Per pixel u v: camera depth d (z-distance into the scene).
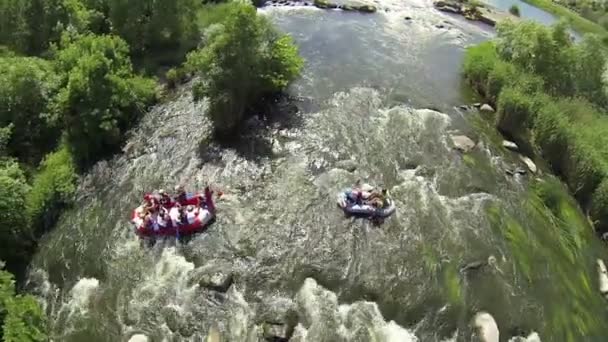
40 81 41.28
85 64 41.62
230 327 28.55
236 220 35.12
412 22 65.00
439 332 28.81
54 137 41.69
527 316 30.20
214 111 42.62
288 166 39.69
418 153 41.22
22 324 26.17
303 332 28.27
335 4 66.75
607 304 32.47
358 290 30.69
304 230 34.34
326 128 43.56
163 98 47.19
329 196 36.88
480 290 31.16
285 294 30.36
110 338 28.36
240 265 32.03
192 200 35.94
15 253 32.97
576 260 34.66
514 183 39.50
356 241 33.66
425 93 49.28
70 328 28.94
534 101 43.97
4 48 46.59
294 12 64.38
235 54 42.16
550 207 38.25
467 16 68.56
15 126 40.12
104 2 52.66
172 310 29.55
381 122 44.41
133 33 51.69
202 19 56.53
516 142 44.09
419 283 31.22
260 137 42.72
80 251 33.50
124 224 35.12
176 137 42.66
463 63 53.38
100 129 40.69
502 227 35.44
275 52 44.75
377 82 50.31
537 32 49.41
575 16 78.19
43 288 31.39
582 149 40.16
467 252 33.34
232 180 38.59
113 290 30.94
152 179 38.78
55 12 47.44
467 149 42.06
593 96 48.22
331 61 53.41
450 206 36.62
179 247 33.38
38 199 35.56
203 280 30.81
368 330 28.55
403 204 36.47
